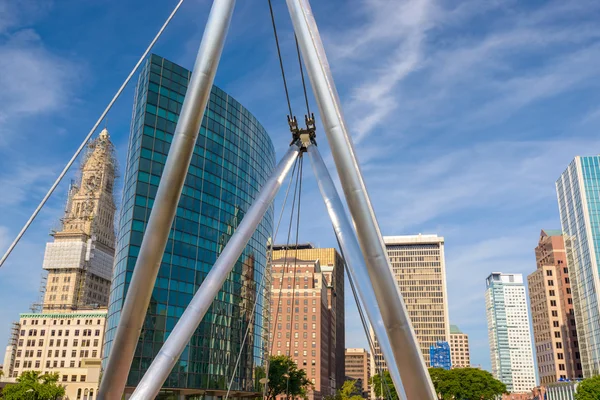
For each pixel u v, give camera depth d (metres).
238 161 95.94
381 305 13.62
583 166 157.88
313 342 176.75
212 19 16.28
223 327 85.81
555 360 184.25
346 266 23.36
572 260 167.88
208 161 88.12
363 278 21.39
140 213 74.50
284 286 184.00
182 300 76.88
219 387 82.00
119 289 72.69
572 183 164.25
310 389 170.88
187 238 80.56
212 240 84.94
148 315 72.25
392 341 13.50
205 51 16.12
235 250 21.59
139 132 78.38
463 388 154.38
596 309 145.88
